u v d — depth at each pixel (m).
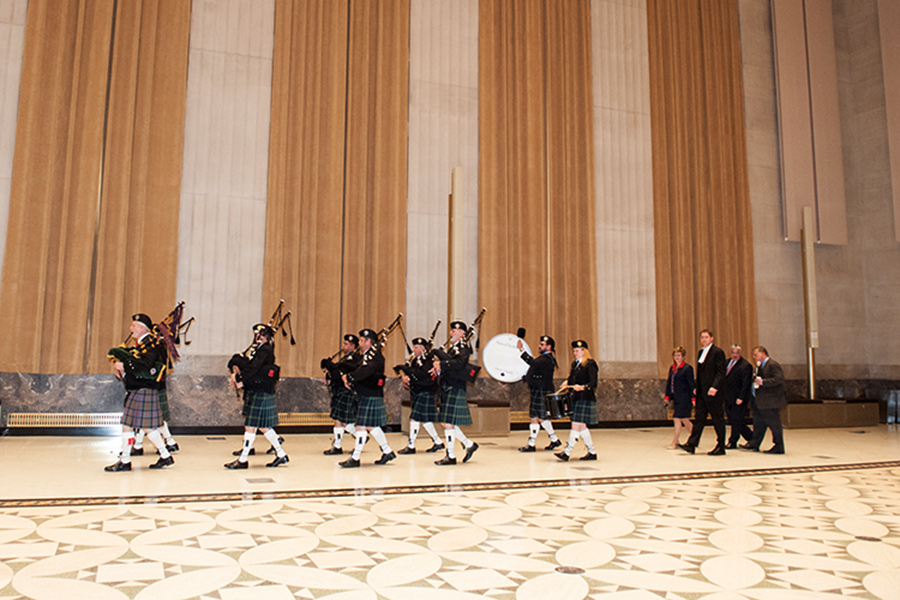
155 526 3.83
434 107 11.05
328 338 9.80
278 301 9.65
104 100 9.18
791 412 11.81
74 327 8.74
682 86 12.77
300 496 4.81
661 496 5.12
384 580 2.95
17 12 9.05
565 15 11.94
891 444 9.33
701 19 13.16
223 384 9.37
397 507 4.51
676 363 8.46
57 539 3.52
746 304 12.73
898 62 13.80
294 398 9.59
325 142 10.19
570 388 7.22
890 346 13.76
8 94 8.88
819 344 13.69
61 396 8.61
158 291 9.16
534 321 11.04
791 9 14.02
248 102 9.98
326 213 10.03
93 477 5.44
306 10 10.30
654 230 12.23
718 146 12.87
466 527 3.98
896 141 13.73
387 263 10.36
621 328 11.76
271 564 3.15
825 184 13.83
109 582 2.84
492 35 11.46
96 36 9.23
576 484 5.58
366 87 10.47
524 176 11.34
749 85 13.66
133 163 9.26
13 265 8.55
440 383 6.77
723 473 6.38
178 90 9.55
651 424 11.73
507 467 6.52
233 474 5.75
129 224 9.15
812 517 4.46
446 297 10.73
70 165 8.94
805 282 12.62
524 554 3.41
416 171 10.81
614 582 2.98
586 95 11.88
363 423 6.31
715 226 12.64
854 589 2.95
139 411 5.84
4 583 2.80
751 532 3.99
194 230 9.52
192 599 2.65
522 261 11.12
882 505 4.91
